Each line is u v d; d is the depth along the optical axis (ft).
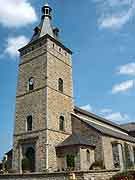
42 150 92.27
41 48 110.52
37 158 92.84
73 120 109.09
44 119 96.22
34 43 114.32
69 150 92.58
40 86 103.55
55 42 114.32
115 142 100.99
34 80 107.55
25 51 117.60
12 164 100.01
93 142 97.50
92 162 93.40
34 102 103.19
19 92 111.34
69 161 89.10
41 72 105.81
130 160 109.50
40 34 118.83
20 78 113.91
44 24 123.34
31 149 97.50
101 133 96.48
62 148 94.68
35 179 70.44
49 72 104.88
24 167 93.91
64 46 119.34
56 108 102.78
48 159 90.27
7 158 112.16
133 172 69.46
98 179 68.08
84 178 63.16
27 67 113.39
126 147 110.73
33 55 113.09
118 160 98.17
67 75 117.19
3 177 78.69
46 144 91.66
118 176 66.90
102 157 92.99
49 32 120.06
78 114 119.03
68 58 121.80
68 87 115.44
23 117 104.73
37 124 98.12
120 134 131.34
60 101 106.73
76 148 90.89
